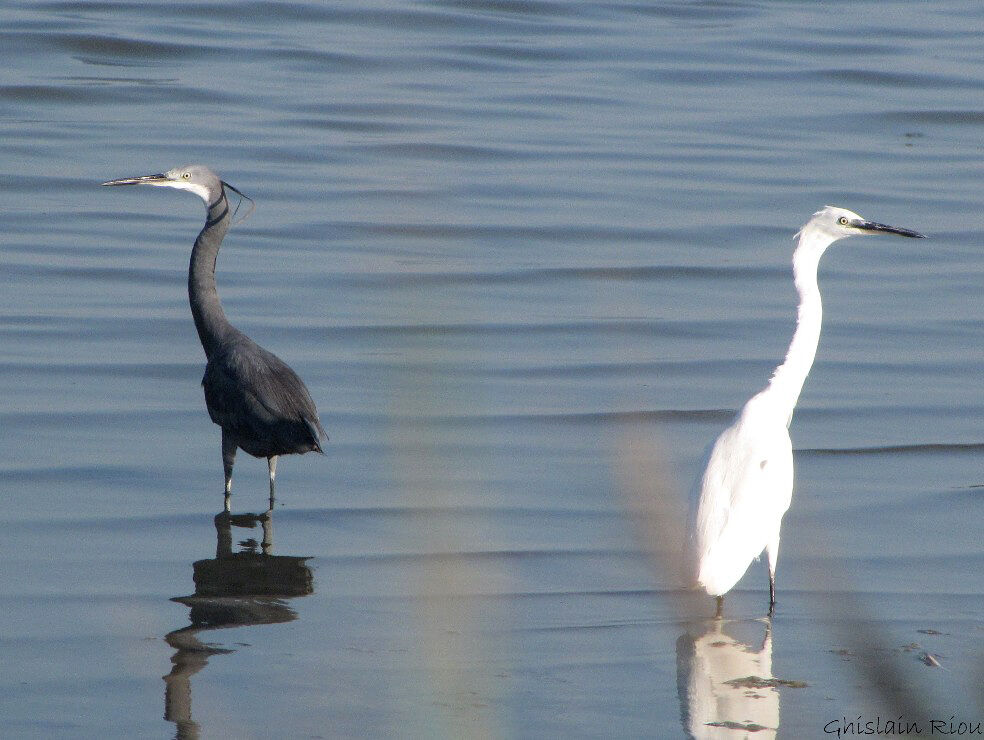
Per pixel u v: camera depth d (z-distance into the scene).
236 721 7.77
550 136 24.89
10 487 11.61
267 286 17.70
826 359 15.67
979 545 10.79
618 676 8.50
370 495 11.73
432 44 30.50
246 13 31.91
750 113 26.72
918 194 22.30
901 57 30.47
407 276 18.12
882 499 11.76
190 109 25.69
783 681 8.45
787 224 20.84
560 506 11.47
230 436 11.47
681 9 34.09
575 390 14.53
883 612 9.47
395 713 7.91
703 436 13.30
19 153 22.78
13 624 9.03
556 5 33.72
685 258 19.39
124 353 15.27
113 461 12.32
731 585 9.09
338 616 9.32
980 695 7.26
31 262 18.20
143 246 19.12
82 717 7.79
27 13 31.03
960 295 18.06
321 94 26.80
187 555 10.38
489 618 9.34
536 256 19.31
